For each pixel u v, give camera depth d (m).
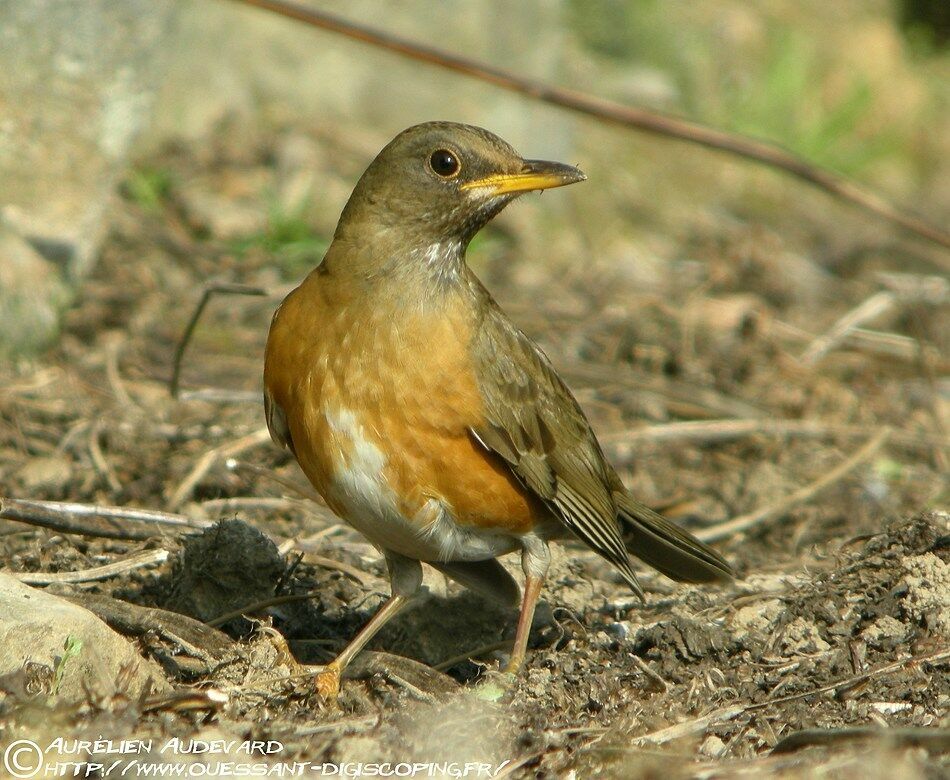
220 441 12.57
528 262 19.41
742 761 6.80
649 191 22.66
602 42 25.14
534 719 7.56
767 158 11.38
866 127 26.77
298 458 8.69
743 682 8.36
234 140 19.56
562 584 10.24
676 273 19.62
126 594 9.38
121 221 17.17
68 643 7.09
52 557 9.73
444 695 8.02
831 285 20.19
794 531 12.16
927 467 14.09
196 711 7.21
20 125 14.45
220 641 8.35
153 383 13.87
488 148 8.46
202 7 20.08
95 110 14.97
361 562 10.48
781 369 16.27
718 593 10.21
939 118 28.00
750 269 19.55
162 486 11.54
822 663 8.59
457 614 9.61
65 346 14.37
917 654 8.51
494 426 8.32
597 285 18.66
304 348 8.30
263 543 9.33
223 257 16.97
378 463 8.18
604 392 15.22
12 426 12.41
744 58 26.33
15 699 6.70
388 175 8.38
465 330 8.34
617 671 8.41
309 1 20.55
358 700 8.05
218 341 15.18
